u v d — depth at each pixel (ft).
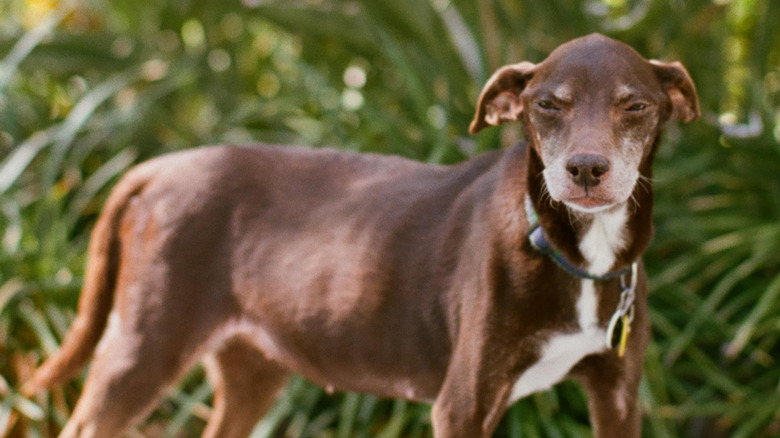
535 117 6.94
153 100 14.28
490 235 7.48
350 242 8.32
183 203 8.93
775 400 10.78
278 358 8.89
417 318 7.94
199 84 15.65
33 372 11.13
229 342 9.56
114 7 16.07
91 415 8.68
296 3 14.08
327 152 9.12
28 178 13.94
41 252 12.13
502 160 7.89
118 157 13.83
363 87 14.82
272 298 8.63
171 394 11.30
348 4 14.08
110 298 9.41
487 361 7.39
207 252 8.83
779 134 13.50
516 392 7.73
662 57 13.32
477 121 7.80
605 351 7.59
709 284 12.02
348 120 13.38
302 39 15.07
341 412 11.34
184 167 9.16
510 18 13.55
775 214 12.30
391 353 8.14
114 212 9.34
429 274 7.90
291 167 9.02
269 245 8.69
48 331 11.28
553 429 10.43
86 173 14.24
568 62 6.84
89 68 15.16
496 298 7.34
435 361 7.95
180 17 15.83
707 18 13.34
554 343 7.41
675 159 12.82
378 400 11.32
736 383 11.48
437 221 8.05
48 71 14.87
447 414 7.54
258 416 9.98
